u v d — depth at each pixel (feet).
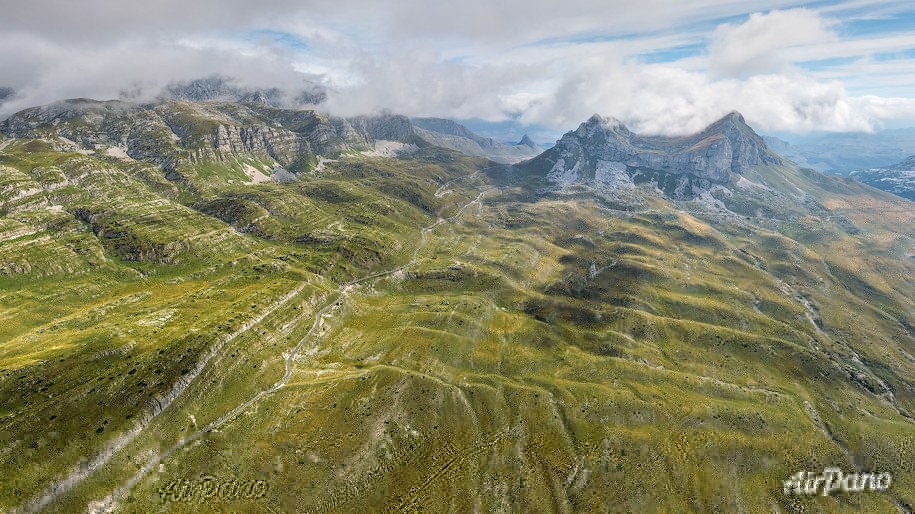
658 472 647.97
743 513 613.11
